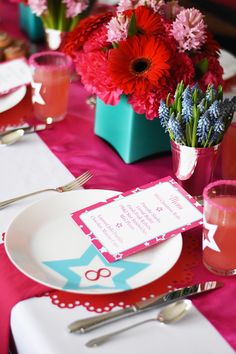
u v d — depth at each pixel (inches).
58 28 68.2
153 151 54.3
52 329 37.6
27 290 39.9
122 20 49.3
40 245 43.2
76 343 36.6
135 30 49.2
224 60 68.1
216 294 40.4
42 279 40.0
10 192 49.3
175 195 46.1
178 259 42.7
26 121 59.5
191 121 44.7
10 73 64.5
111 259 41.9
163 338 37.1
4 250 43.2
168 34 49.4
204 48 50.9
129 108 51.2
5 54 70.7
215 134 44.9
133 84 48.1
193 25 48.5
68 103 63.0
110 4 83.7
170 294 39.7
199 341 37.1
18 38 77.8
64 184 50.8
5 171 51.9
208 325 38.2
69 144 56.2
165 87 47.9
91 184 50.9
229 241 40.8
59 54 59.9
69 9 65.5
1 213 46.8
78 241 43.8
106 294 40.0
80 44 53.0
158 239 42.8
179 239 42.5
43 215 45.4
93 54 50.4
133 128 51.9
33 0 65.9
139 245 42.6
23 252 42.3
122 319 38.1
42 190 49.2
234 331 37.9
